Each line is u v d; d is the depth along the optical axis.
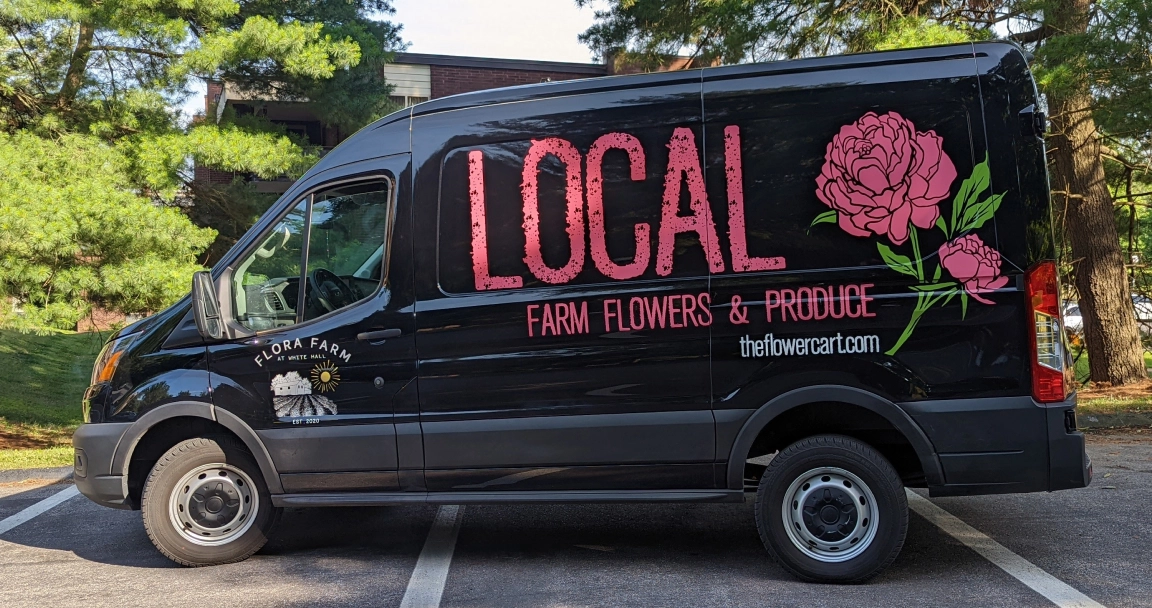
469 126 4.93
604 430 4.72
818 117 4.61
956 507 6.03
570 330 4.75
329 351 4.96
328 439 4.95
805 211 4.58
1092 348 13.48
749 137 4.65
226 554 5.12
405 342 4.89
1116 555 4.91
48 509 6.64
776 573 4.79
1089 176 13.27
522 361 4.79
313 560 5.21
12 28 11.64
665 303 4.67
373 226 5.04
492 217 4.85
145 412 5.08
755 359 4.60
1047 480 4.40
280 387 5.00
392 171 4.99
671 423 4.67
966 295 4.44
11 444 12.01
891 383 4.50
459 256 4.88
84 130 12.36
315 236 5.10
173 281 10.66
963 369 4.45
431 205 4.93
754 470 5.07
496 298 4.82
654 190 4.71
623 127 4.76
